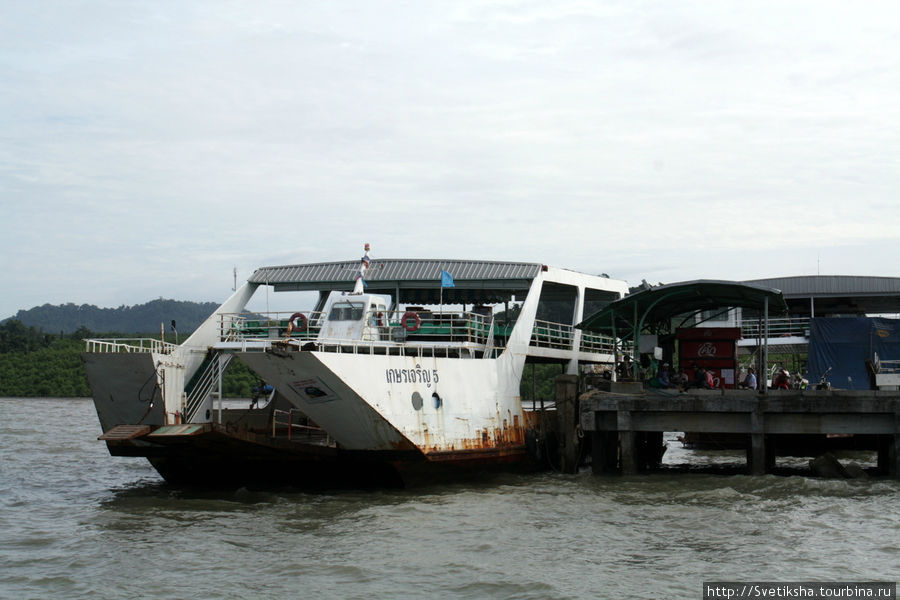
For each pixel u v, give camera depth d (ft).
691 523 69.72
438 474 86.12
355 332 86.99
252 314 92.99
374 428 78.89
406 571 56.34
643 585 53.67
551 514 73.00
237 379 278.05
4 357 376.68
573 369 113.91
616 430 94.12
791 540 64.23
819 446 127.13
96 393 83.71
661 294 99.81
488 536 65.05
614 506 76.59
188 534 66.28
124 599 51.72
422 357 83.30
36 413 226.58
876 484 87.30
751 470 90.94
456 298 113.29
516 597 51.67
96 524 70.44
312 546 62.34
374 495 81.87
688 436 139.03
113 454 84.12
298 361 73.77
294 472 85.56
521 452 97.14
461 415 88.02
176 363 84.64
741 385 105.19
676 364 142.61
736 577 55.31
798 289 153.07
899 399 87.30
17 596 52.49
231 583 54.29
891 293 149.48
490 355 95.20
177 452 81.71
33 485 92.73
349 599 51.24
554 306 243.19
